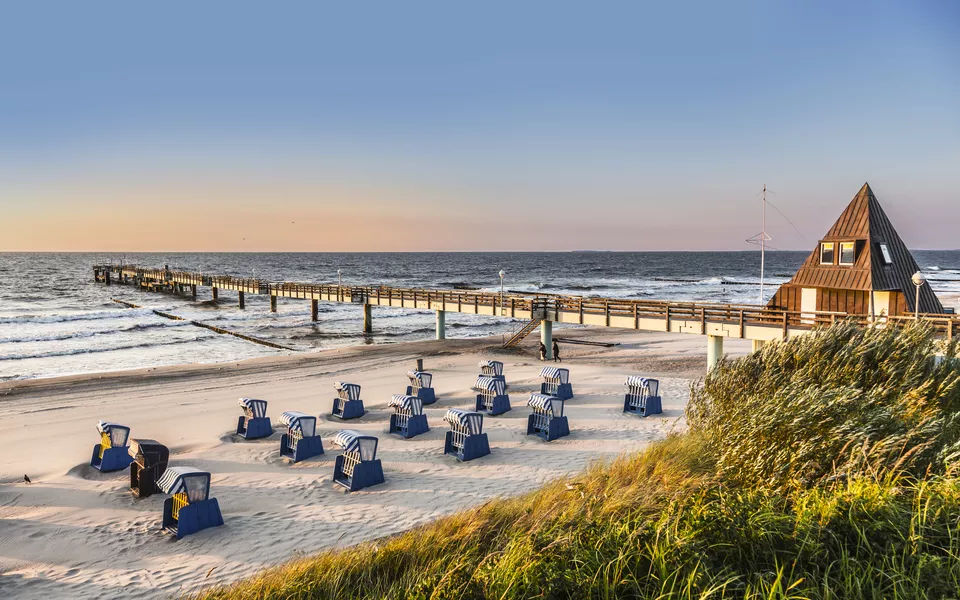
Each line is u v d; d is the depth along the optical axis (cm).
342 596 582
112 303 5994
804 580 378
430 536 723
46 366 2656
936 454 547
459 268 15300
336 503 1012
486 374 1973
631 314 2250
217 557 816
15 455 1305
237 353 3064
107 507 1002
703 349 2966
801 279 1955
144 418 1617
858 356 805
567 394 1784
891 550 389
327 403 1791
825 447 599
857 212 1862
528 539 478
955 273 12262
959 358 850
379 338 3719
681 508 474
